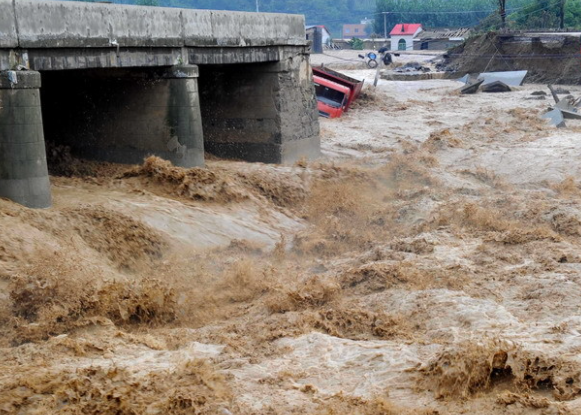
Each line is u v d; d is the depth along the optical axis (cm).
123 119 2202
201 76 2538
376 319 1338
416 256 1675
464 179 2495
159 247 1688
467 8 12150
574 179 2486
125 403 1027
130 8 1942
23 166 1648
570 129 3325
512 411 960
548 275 1516
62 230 1593
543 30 6438
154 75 2138
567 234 1855
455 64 6316
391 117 3825
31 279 1370
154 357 1202
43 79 2252
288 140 2522
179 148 2150
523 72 5503
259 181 2197
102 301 1362
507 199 2122
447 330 1279
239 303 1494
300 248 1827
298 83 2586
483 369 1039
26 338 1264
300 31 2591
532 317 1334
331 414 998
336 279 1536
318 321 1341
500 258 1644
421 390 1065
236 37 2297
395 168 2509
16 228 1519
